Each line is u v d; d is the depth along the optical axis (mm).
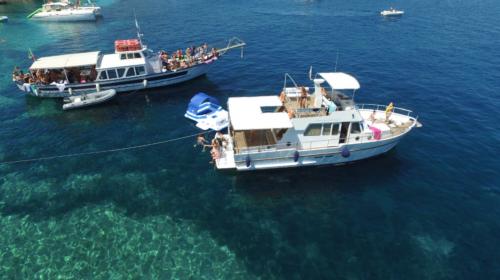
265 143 28391
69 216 24516
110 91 40656
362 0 100312
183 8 92625
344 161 29422
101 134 34656
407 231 23516
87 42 64938
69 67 39969
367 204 25828
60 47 62375
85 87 41062
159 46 61531
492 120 36750
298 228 23812
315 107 28562
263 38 65688
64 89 40781
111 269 20688
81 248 22016
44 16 80375
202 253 21844
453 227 23781
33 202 25781
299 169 29234
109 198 26219
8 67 52719
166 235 23078
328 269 20922
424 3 95000
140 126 36094
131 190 27031
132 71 41719
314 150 27672
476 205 25594
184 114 38344
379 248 22281
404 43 61969
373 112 33156
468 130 35000
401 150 31875
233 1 100938
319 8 90938
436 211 25125
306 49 59500
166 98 42125
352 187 27484
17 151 31984
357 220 24453
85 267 20781
